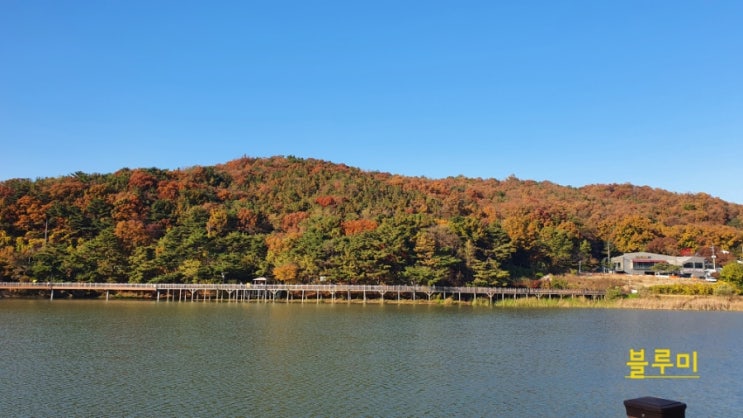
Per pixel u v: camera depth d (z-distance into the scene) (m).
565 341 58.00
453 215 155.38
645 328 68.88
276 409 32.75
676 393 37.38
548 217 164.12
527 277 124.62
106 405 32.97
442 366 44.88
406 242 115.00
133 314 79.88
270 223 152.50
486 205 187.88
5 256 109.75
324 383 38.78
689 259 143.12
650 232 164.00
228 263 111.88
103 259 112.12
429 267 111.19
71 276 111.06
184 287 106.69
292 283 113.81
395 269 113.31
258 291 107.56
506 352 51.38
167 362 45.00
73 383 37.84
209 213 140.75
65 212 127.25
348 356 48.59
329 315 82.31
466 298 112.69
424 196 180.88
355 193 181.50
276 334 60.81
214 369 42.69
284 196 176.88
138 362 44.84
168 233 119.44
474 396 35.94
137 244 118.94
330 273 110.06
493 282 112.62
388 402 34.41
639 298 104.88
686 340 58.69
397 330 65.81
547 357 49.03
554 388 38.19
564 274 134.62
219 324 69.00
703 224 179.12
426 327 69.00
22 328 63.00
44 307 89.38
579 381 40.22
